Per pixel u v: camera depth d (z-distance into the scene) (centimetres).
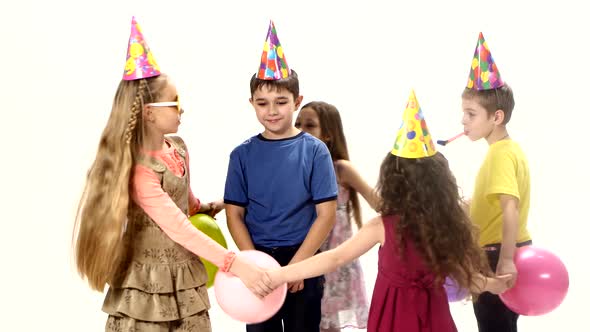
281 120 341
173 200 311
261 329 348
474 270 306
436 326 301
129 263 305
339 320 392
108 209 297
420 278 301
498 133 349
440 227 300
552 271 333
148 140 309
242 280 311
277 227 345
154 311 302
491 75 346
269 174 345
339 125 391
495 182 337
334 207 343
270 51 340
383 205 304
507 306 344
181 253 310
